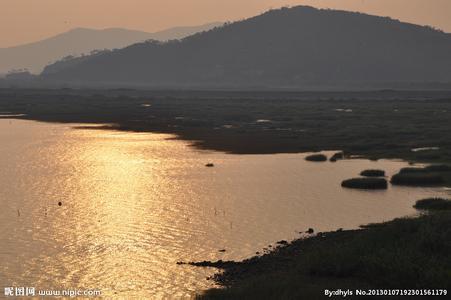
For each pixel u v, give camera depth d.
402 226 42.81
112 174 76.81
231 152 98.81
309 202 59.91
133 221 52.16
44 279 37.88
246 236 47.31
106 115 176.00
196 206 58.09
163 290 36.06
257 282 35.81
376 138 113.88
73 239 46.53
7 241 45.81
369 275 35.62
